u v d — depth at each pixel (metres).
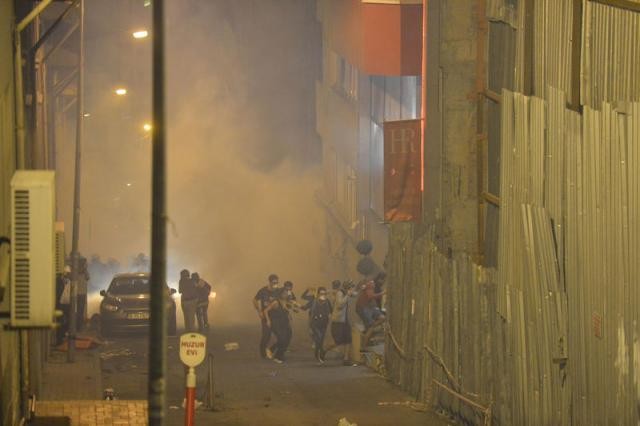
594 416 32.25
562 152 34.09
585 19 33.06
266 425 42.19
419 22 61.84
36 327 20.31
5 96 29.12
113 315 70.19
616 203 30.69
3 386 27.00
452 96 45.94
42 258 20.23
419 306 48.25
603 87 32.16
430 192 50.91
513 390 37.50
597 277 31.88
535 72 37.03
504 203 38.62
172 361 60.31
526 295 36.44
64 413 37.34
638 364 29.59
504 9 40.16
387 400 47.91
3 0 28.72
